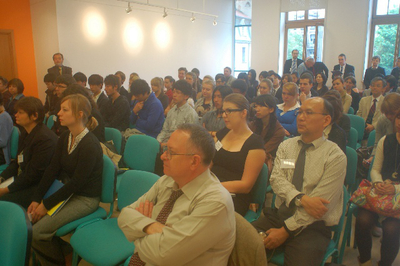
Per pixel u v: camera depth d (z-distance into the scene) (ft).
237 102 6.79
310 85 14.17
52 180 7.01
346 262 7.36
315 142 5.90
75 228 6.44
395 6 26.09
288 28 31.04
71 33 22.30
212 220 3.76
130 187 6.50
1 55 22.56
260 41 31.91
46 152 7.49
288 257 5.23
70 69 21.11
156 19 27.45
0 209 4.77
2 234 4.59
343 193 5.83
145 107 12.40
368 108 14.44
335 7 27.81
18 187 7.43
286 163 6.15
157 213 4.57
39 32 23.13
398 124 6.59
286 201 5.74
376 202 6.20
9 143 10.11
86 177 6.69
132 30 25.85
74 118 6.68
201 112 13.19
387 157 6.82
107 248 5.54
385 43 26.86
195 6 30.60
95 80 13.92
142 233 4.21
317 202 5.34
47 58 22.95
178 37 29.53
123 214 4.53
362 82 27.35
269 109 8.86
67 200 6.60
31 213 6.45
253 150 6.54
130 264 4.39
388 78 17.54
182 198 4.21
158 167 9.03
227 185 6.36
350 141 10.64
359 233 6.45
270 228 5.92
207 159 4.06
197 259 3.85
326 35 28.58
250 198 6.75
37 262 7.04
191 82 19.42
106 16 24.08
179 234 3.74
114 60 24.97
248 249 4.13
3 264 4.45
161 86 16.25
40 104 7.64
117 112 12.57
